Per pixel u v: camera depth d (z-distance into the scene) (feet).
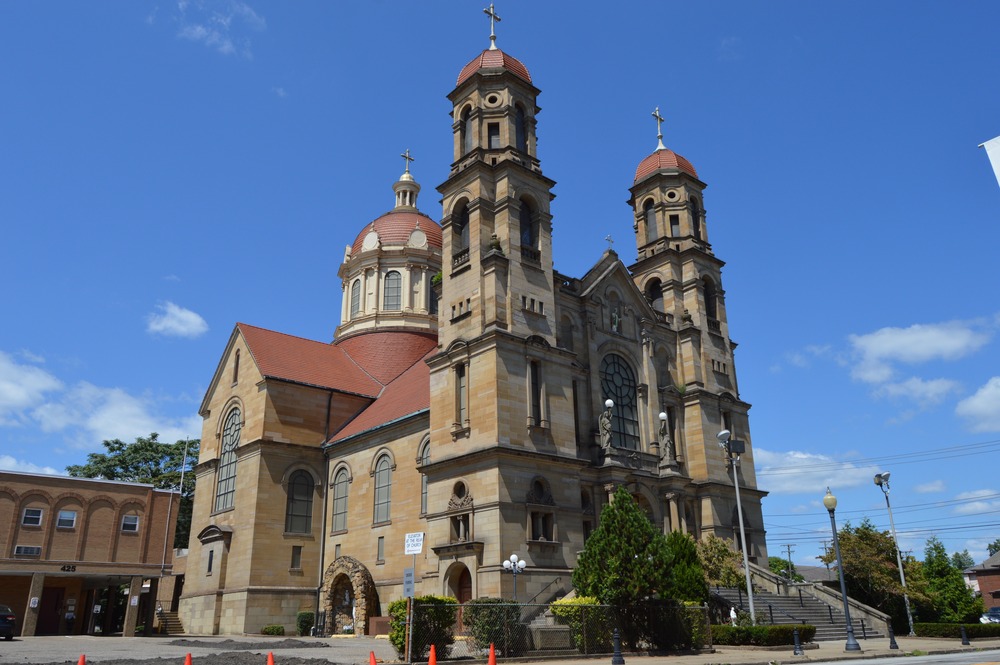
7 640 141.38
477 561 132.26
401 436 170.91
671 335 191.62
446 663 89.40
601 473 154.61
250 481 182.19
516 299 150.51
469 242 158.10
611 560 108.68
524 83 173.78
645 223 210.38
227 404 204.23
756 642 116.98
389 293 248.11
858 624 152.46
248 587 171.12
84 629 196.24
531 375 148.77
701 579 126.31
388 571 163.84
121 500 188.03
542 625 106.73
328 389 199.00
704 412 183.62
